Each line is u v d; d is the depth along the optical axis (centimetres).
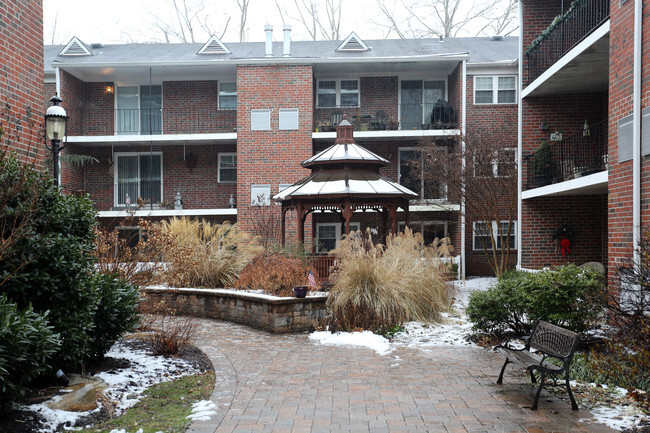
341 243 1068
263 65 2030
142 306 1130
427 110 2198
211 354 759
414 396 550
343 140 1428
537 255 1419
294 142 2016
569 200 1416
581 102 1446
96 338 631
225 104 2230
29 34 749
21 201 524
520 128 1468
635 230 851
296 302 960
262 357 743
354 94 2219
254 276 1149
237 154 2027
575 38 1261
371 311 934
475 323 885
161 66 2050
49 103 2089
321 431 447
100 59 2172
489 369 666
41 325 447
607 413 491
